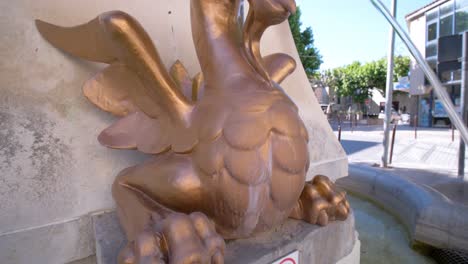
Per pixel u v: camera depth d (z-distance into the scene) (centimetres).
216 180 61
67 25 92
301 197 89
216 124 61
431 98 1253
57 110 89
